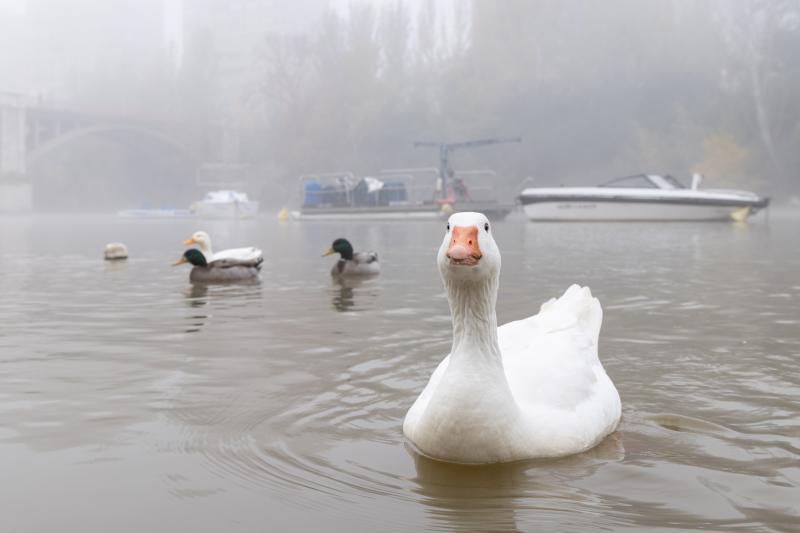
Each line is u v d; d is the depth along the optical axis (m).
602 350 6.86
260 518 3.24
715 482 3.65
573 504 3.39
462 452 3.90
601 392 4.51
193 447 4.20
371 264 14.05
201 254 13.35
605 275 13.70
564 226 34.75
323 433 4.45
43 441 4.34
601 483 3.64
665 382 5.65
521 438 3.93
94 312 9.52
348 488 3.58
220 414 4.86
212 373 6.02
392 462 3.94
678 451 4.11
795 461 3.93
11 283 13.08
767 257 17.27
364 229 35.66
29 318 9.04
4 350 7.04
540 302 10.23
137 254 20.80
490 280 3.90
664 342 7.21
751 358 6.46
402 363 6.34
